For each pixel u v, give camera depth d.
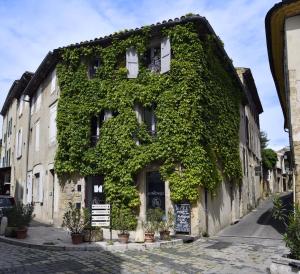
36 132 22.95
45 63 19.83
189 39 15.18
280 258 7.54
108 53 17.16
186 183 14.12
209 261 9.63
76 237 11.87
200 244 12.50
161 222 13.09
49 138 19.89
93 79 17.41
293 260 7.27
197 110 14.68
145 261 9.64
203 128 14.82
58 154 17.53
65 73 18.14
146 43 16.41
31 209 13.95
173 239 12.80
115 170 15.80
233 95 20.47
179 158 14.45
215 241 13.21
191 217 14.11
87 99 17.27
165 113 14.96
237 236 14.59
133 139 15.76
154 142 15.30
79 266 9.05
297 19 12.06
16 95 29.89
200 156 14.30
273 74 17.09
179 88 14.87
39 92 23.02
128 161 15.55
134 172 15.41
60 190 17.53
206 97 15.42
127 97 16.11
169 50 15.40
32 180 22.78
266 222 18.61
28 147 24.83
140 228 12.36
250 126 27.77
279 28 12.84
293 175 11.74
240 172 20.94
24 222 13.40
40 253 10.84
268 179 43.50
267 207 28.02
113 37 17.05
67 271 8.51
